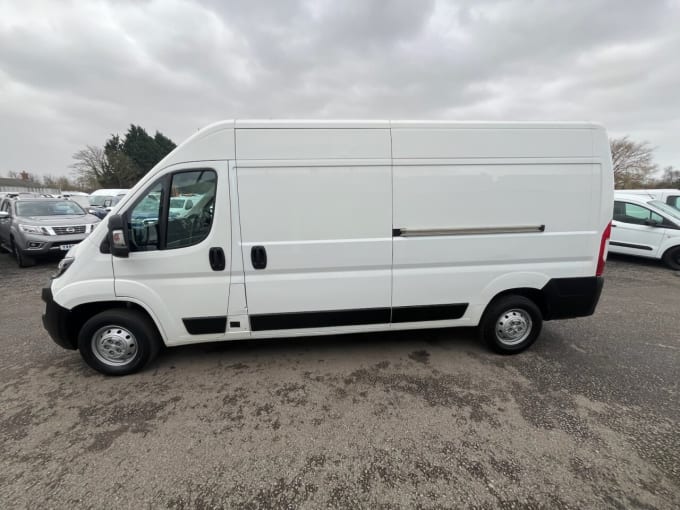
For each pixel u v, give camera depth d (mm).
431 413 2547
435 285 3197
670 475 1985
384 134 2941
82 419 2498
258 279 2979
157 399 2736
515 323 3396
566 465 2061
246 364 3279
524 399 2713
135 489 1921
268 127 2826
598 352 3516
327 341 3766
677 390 2832
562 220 3203
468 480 1962
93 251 2834
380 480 1968
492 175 3072
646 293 5625
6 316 4586
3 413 2562
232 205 2844
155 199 2822
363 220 2992
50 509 1798
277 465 2080
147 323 3014
